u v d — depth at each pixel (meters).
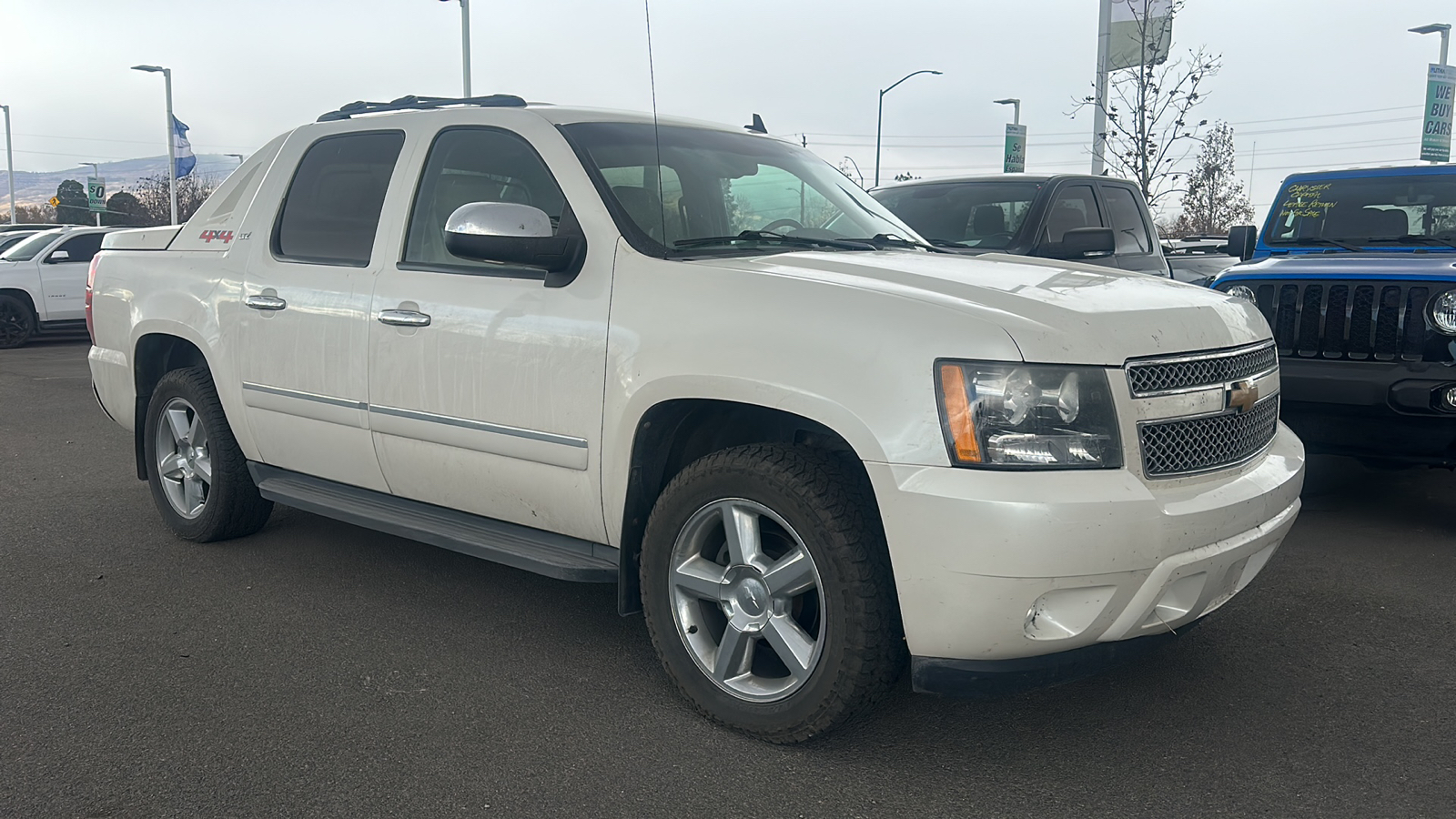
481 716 3.33
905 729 3.29
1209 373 3.13
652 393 3.26
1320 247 7.11
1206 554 2.93
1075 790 2.93
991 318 2.87
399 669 3.69
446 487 3.97
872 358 2.89
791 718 3.08
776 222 4.01
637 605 3.57
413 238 4.05
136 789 2.86
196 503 5.13
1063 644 2.86
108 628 4.04
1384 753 3.14
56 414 9.08
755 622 3.17
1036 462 2.77
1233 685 3.62
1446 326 5.00
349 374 4.14
